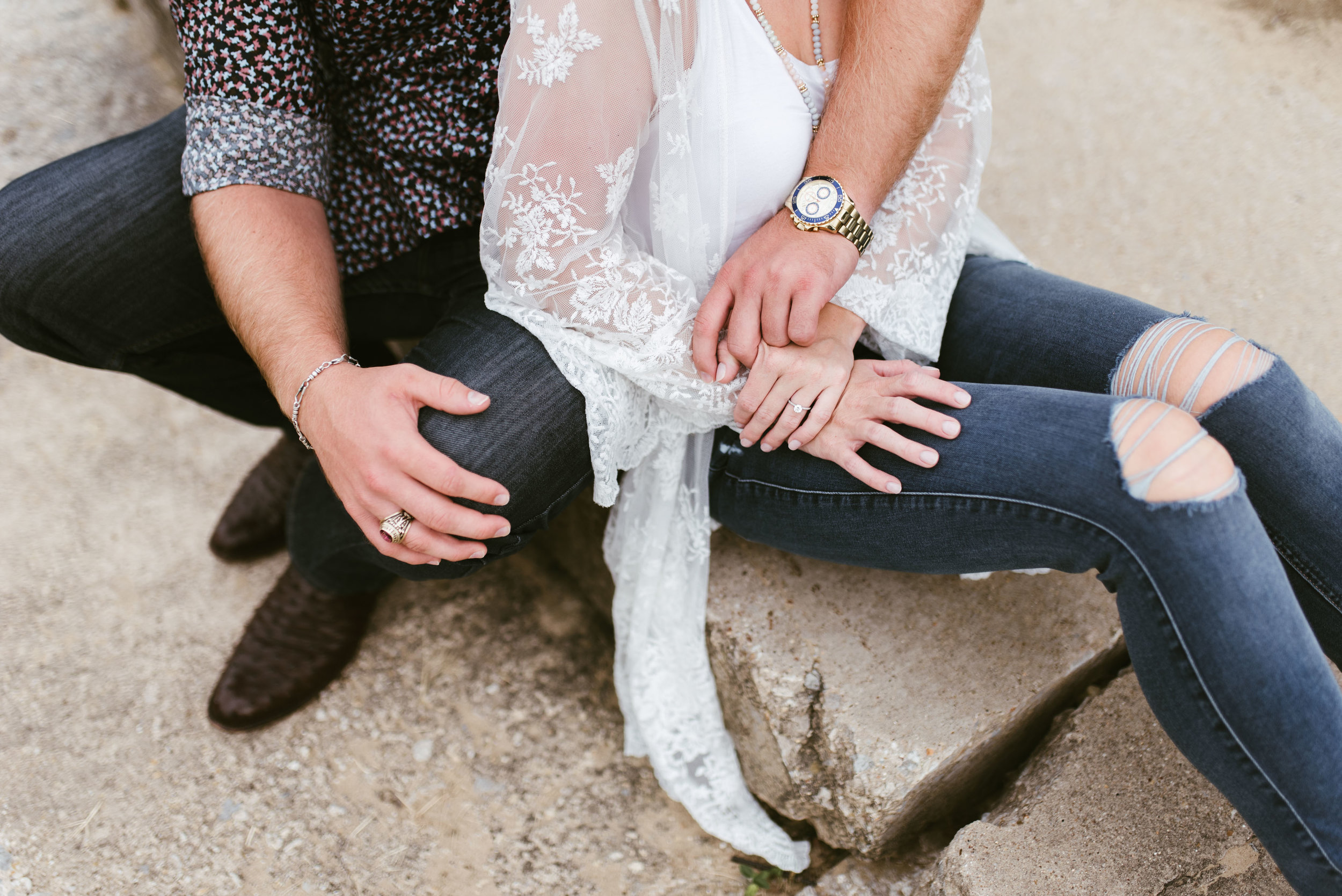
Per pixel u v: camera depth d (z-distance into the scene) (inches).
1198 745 36.0
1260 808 35.4
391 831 58.2
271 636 63.1
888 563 44.4
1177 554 34.4
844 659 50.8
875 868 53.0
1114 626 51.4
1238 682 33.9
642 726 53.5
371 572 60.1
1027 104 87.8
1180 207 77.8
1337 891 34.8
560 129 37.2
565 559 70.0
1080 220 77.7
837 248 42.0
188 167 44.1
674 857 57.1
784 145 42.3
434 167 45.6
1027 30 95.0
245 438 81.1
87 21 98.3
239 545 70.5
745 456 46.2
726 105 40.1
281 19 41.9
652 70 37.2
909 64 41.6
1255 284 71.6
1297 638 33.8
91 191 50.4
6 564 72.0
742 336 41.4
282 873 56.4
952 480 39.3
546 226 39.1
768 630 51.8
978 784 53.1
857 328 44.4
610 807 59.3
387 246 50.2
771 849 53.6
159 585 71.0
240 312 43.2
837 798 50.4
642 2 35.5
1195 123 84.4
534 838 58.0
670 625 52.4
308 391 40.8
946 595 53.1
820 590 53.4
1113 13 96.0
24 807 59.0
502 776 60.7
